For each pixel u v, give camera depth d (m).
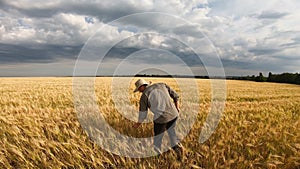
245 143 5.31
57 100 10.91
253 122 6.70
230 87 23.34
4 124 5.87
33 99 11.22
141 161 4.84
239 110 8.98
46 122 6.21
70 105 9.70
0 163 4.52
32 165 4.42
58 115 7.02
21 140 5.05
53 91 14.68
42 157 4.57
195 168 4.54
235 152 4.86
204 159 4.73
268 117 7.78
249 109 9.18
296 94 18.22
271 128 5.98
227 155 4.89
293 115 8.99
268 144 5.15
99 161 4.53
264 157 4.94
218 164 4.55
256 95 16.05
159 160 4.88
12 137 5.15
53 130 5.53
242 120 7.05
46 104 9.85
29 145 4.93
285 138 5.44
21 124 5.82
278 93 18.92
